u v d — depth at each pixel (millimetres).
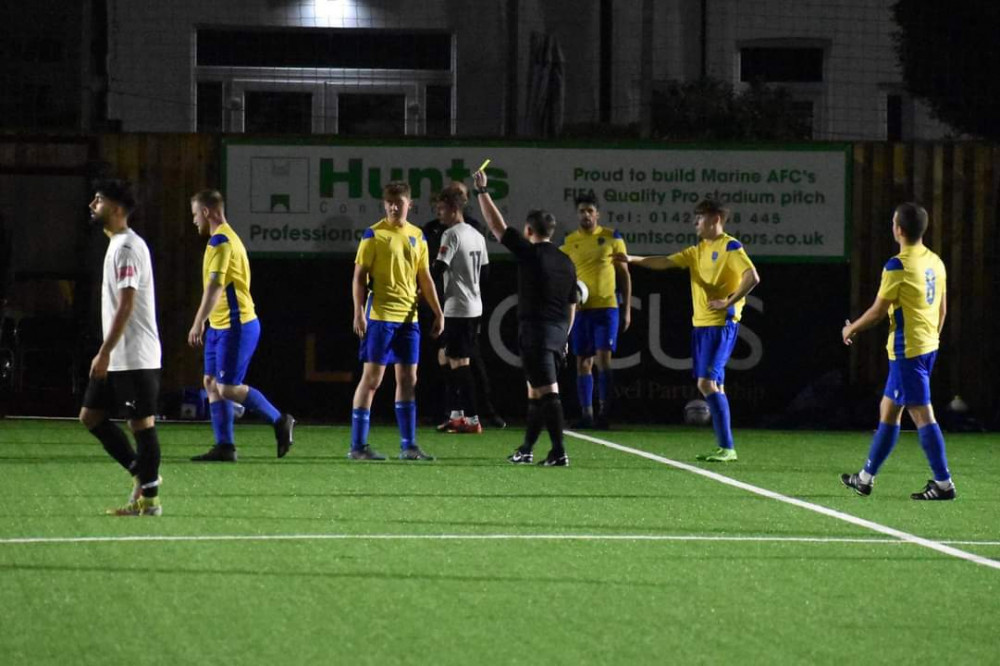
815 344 50656
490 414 47562
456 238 43812
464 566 22734
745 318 50500
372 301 36656
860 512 29391
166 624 18672
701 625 19156
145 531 25391
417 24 70500
